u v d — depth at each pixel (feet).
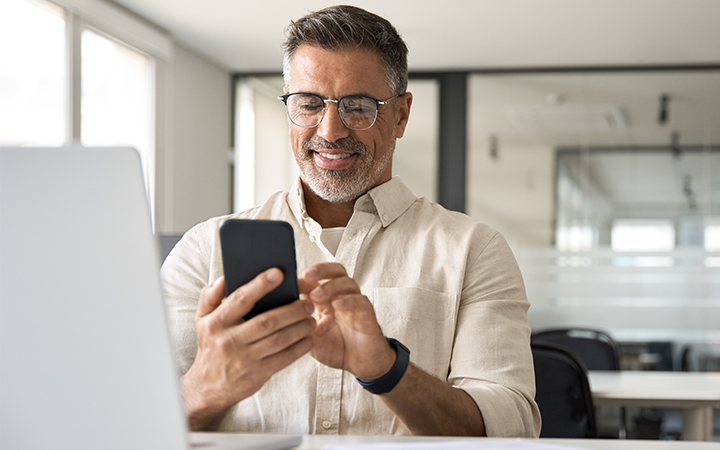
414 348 3.52
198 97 15.01
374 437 2.43
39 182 1.72
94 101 11.59
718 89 14.94
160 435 1.71
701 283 14.49
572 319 14.96
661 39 13.56
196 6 12.22
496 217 15.52
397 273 3.73
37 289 1.72
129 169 1.71
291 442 2.21
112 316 1.72
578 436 6.14
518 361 3.34
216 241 3.80
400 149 16.06
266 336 2.41
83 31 11.27
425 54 14.82
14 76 9.56
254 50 14.74
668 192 14.79
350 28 3.65
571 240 15.14
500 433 2.95
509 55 14.80
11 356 1.72
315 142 3.68
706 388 7.35
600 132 15.24
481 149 15.72
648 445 2.37
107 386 1.72
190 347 3.61
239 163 16.43
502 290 3.62
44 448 1.73
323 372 3.43
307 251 3.83
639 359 14.65
